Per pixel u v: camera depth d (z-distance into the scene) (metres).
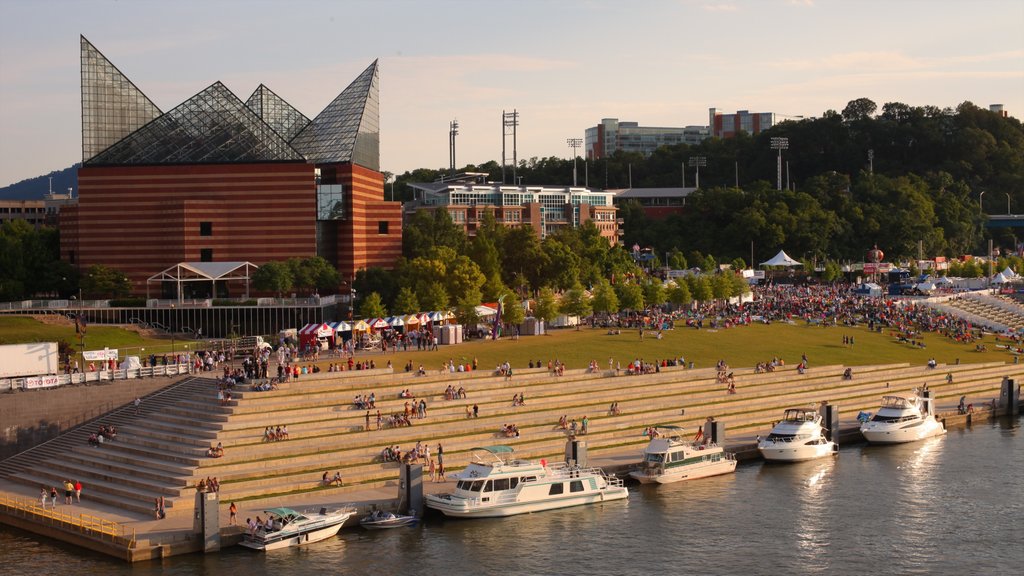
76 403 129.00
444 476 117.69
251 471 112.19
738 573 95.44
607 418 138.00
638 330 198.50
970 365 192.38
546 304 194.88
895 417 145.88
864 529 106.88
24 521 106.62
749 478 126.06
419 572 94.62
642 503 115.81
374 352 161.38
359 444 120.81
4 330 181.00
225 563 95.88
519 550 100.56
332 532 103.25
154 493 108.12
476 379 142.12
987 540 103.62
